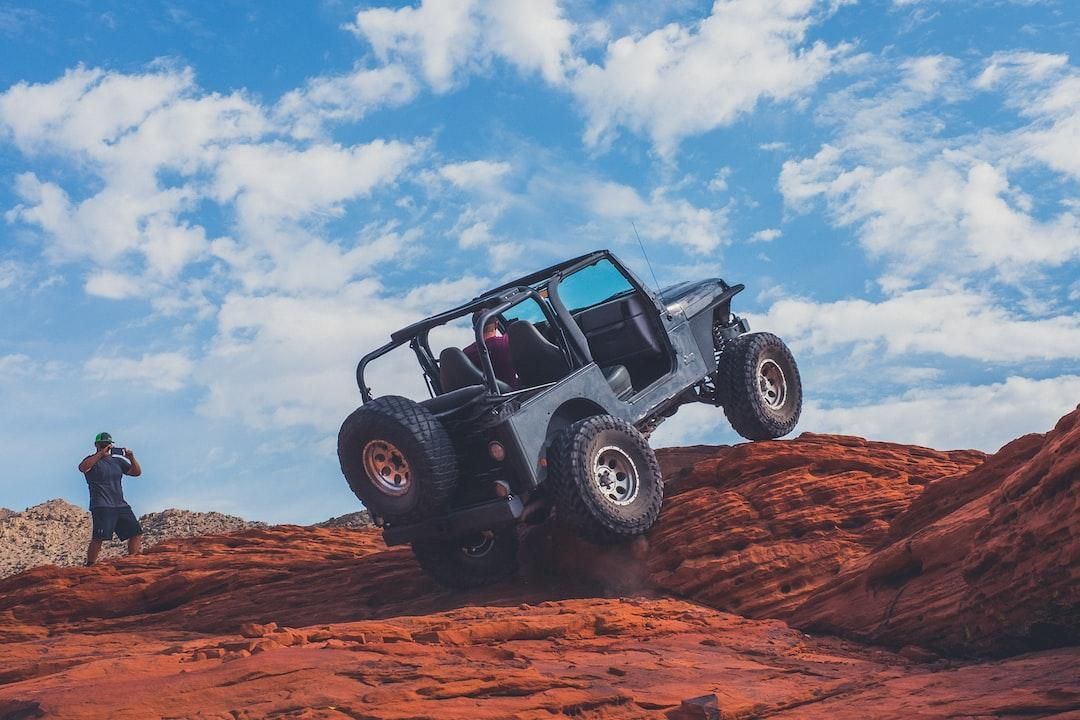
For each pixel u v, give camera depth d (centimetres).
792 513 805
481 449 788
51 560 1528
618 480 801
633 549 821
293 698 438
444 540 844
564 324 845
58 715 420
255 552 1023
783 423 974
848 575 711
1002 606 578
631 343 902
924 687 505
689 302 959
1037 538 545
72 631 886
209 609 891
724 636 672
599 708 468
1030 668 519
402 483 771
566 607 685
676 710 462
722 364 966
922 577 659
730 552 792
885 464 869
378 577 903
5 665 590
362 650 528
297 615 855
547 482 778
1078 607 536
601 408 834
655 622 677
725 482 883
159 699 438
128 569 970
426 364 884
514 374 866
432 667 493
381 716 421
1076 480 519
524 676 489
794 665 593
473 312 843
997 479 707
